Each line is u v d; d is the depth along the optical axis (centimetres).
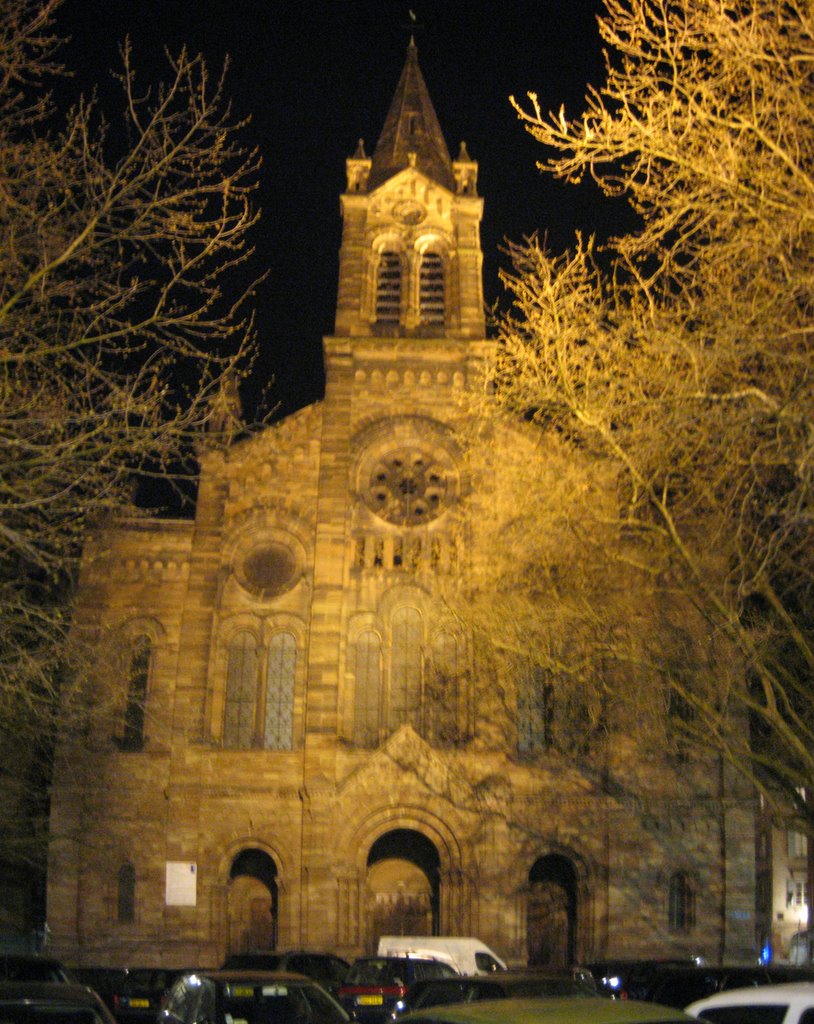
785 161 2031
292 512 5541
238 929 5253
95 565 5419
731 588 2706
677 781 5219
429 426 5644
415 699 5300
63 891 5066
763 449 2222
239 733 5281
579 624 3456
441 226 6128
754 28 1997
